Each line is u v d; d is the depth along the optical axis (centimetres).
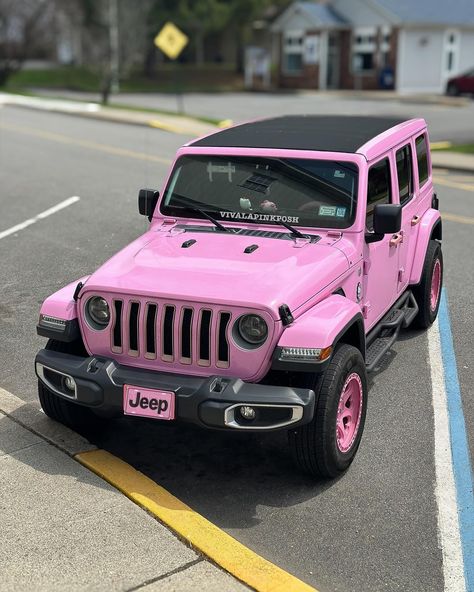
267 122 702
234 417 456
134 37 4516
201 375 474
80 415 546
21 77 5141
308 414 450
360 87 4500
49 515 443
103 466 496
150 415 467
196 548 416
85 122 2630
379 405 616
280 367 456
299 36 4622
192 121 2648
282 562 423
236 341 462
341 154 562
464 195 1477
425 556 428
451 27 4319
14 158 1797
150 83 5122
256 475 514
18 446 521
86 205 1309
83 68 5394
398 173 649
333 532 450
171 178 600
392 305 670
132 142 2117
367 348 600
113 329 489
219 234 559
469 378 668
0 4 4369
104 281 493
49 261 990
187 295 466
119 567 399
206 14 4878
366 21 4375
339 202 552
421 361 704
